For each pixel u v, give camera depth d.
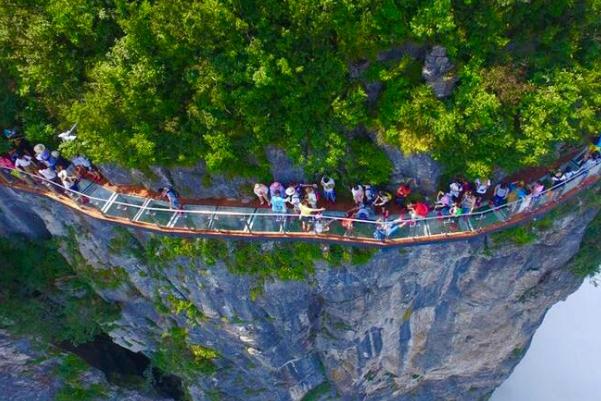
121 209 22.97
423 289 26.66
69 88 20.27
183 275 25.00
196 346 29.83
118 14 18.72
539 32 19.81
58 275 29.30
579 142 22.20
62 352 32.03
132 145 20.38
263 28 17.88
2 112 21.80
